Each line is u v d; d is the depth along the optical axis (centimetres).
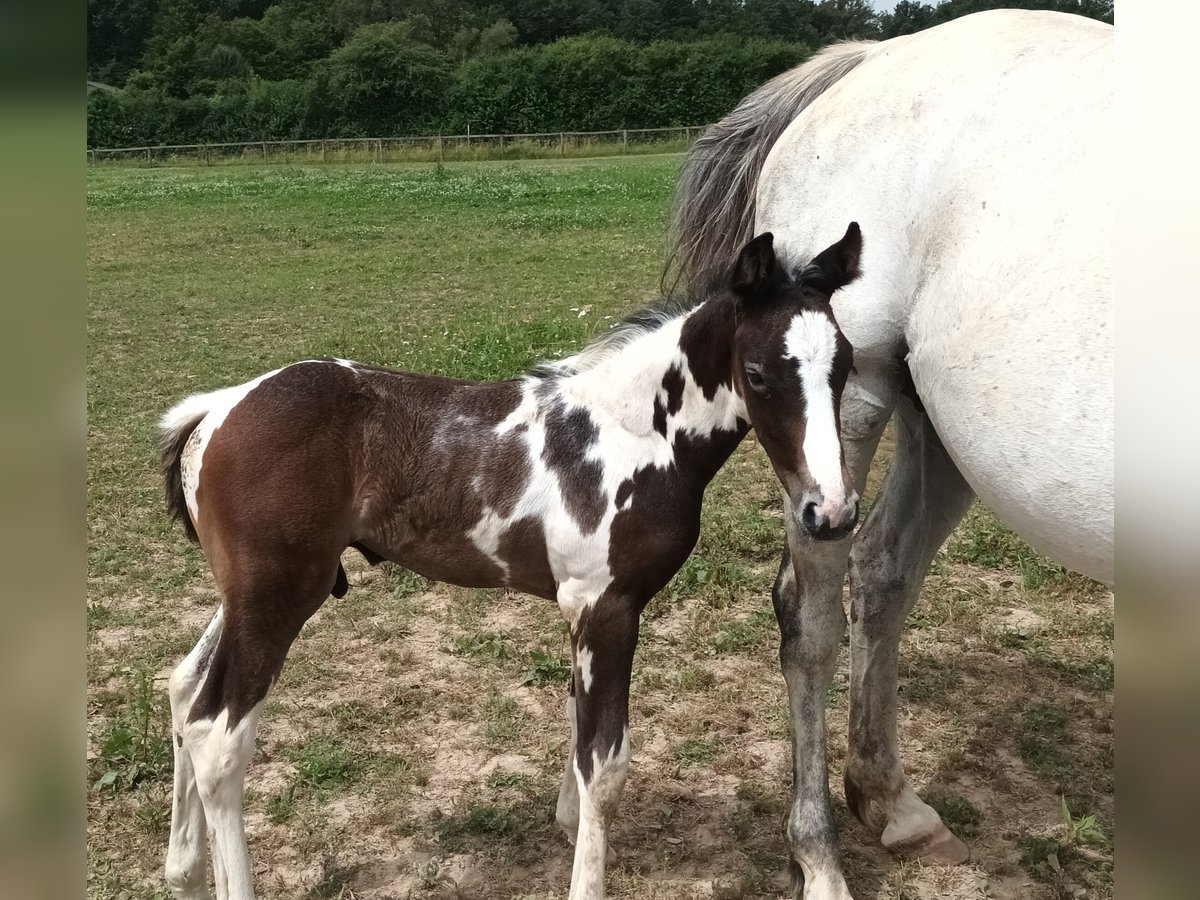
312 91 4475
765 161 349
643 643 453
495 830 335
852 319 304
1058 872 310
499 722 395
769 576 509
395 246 1705
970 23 315
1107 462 244
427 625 474
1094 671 425
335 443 282
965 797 350
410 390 296
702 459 290
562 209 2105
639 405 288
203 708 275
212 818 275
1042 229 262
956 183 286
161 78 5188
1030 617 471
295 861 324
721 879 314
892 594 329
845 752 385
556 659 435
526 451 287
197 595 505
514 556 291
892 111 304
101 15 6581
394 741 384
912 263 298
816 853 296
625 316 313
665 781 361
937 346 284
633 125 4547
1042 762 366
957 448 285
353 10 7550
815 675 307
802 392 253
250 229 1948
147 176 3159
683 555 291
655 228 1781
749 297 263
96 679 426
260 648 275
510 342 920
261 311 1212
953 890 307
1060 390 251
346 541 290
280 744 384
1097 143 258
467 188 2542
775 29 7369
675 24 7731
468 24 7894
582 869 278
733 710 400
